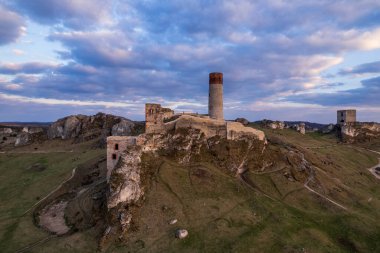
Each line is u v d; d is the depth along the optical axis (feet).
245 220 257.55
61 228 270.67
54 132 642.63
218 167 334.85
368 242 251.39
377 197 355.15
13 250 235.40
